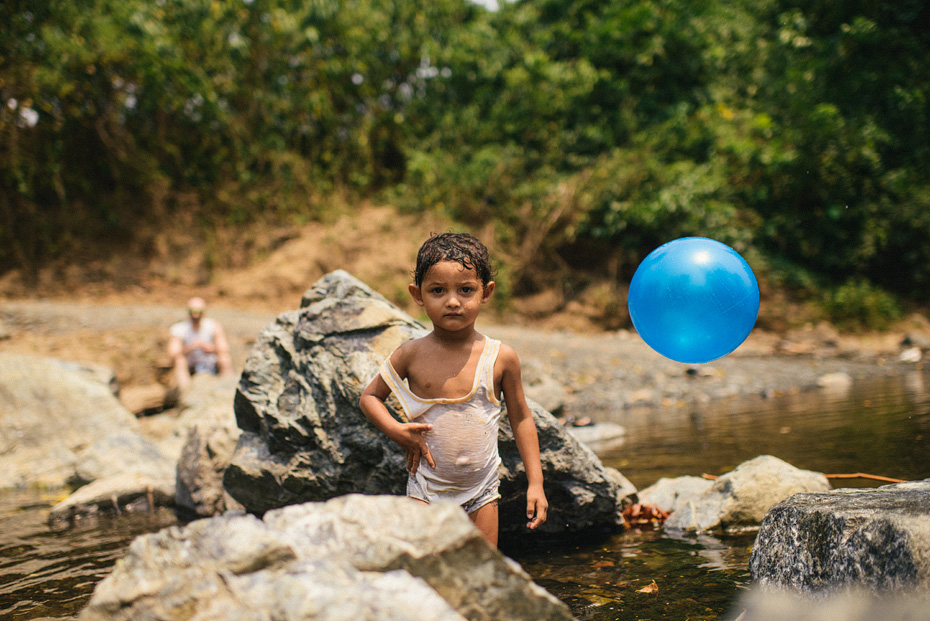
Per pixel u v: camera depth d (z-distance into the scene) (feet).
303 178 44.65
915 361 30.66
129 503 13.03
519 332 37.55
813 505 6.82
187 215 42.04
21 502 14.16
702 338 8.20
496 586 4.71
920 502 6.25
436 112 48.16
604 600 7.28
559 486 9.87
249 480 10.21
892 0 46.98
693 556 8.58
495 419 7.41
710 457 14.20
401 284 41.65
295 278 41.24
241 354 28.60
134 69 37.96
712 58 49.26
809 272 43.78
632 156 44.96
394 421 7.22
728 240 42.47
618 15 48.93
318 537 4.87
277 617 4.27
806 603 6.26
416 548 4.71
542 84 47.32
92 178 40.11
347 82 46.01
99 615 4.58
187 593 4.55
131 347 28.25
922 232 43.16
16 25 35.50
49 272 37.55
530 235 44.37
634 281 8.82
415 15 48.44
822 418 17.54
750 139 46.14
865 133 43.45
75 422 18.58
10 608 7.70
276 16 42.60
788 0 51.29
